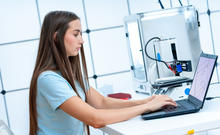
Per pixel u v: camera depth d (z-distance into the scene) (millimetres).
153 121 1283
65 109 1329
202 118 1204
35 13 2783
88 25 2857
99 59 2902
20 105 2832
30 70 2824
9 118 2818
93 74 2895
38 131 1434
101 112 1336
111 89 2613
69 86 1398
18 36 2777
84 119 1319
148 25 2023
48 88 1341
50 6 2799
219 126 1160
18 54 2791
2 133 1251
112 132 1264
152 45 2033
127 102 1663
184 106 1401
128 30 2277
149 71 2012
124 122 1337
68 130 1419
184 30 2064
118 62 2941
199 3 2973
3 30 2748
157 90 1918
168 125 1178
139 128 1200
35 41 2809
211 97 1554
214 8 2996
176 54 1992
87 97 1722
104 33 2895
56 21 1411
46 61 1426
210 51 3014
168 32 2049
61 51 1421
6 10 2740
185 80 1798
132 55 2277
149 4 2928
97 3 2861
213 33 3010
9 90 2797
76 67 1631
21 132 2854
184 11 2062
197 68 1536
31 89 1406
